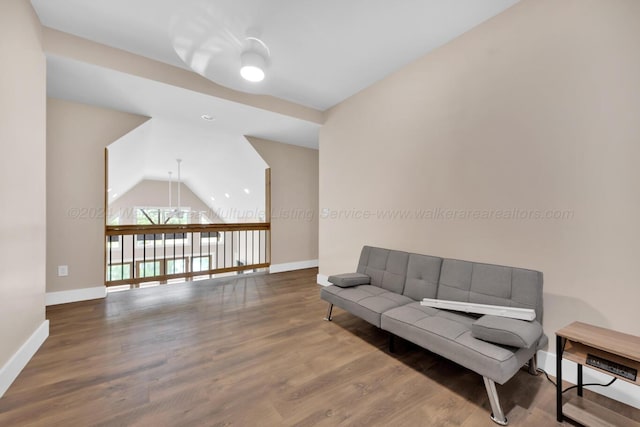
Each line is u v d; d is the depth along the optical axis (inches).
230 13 74.3
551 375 67.4
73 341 82.8
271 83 118.2
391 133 111.3
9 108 61.7
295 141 186.2
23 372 66.4
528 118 72.4
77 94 113.9
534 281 66.2
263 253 228.8
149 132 163.5
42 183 80.5
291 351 78.7
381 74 111.3
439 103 93.7
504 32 77.0
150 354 76.0
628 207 57.4
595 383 61.0
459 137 88.1
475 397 59.8
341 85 120.6
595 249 61.8
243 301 122.8
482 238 82.4
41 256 80.0
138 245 330.0
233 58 82.1
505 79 76.9
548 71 68.7
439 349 60.7
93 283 124.6
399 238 108.4
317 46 92.0
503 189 77.5
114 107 127.4
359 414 54.2
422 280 88.7
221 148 199.0
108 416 52.8
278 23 79.7
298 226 196.1
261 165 190.2
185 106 126.4
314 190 205.0
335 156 141.4
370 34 86.3
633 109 56.7
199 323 97.9
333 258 143.1
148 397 58.3
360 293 92.0
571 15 64.9
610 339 49.7
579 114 63.8
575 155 64.5
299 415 53.8
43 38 82.6
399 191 108.2
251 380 64.8
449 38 89.0
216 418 52.7
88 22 81.8
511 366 51.6
